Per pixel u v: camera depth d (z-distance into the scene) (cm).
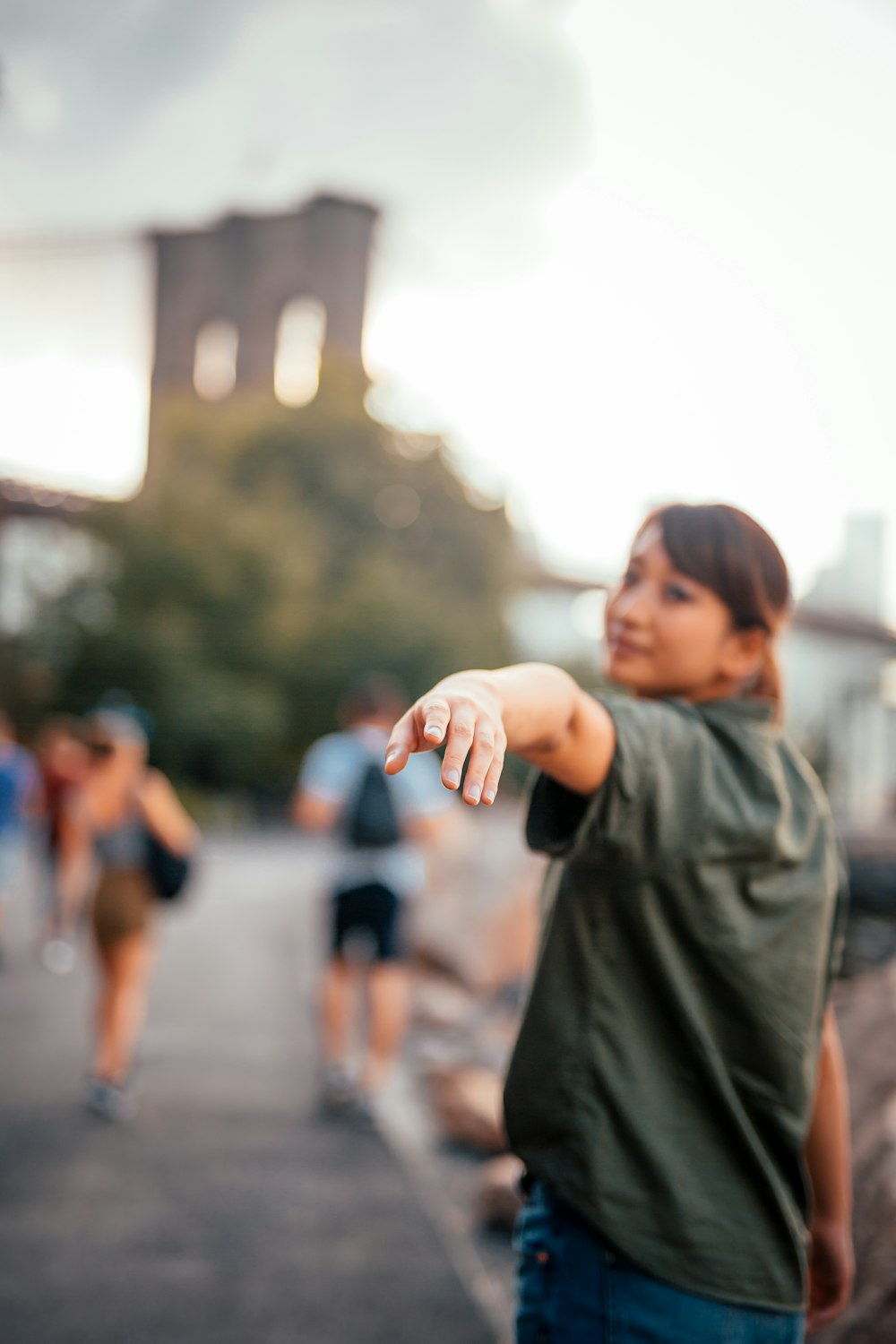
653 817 115
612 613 142
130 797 510
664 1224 119
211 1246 367
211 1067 584
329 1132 488
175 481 3581
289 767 3378
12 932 1030
